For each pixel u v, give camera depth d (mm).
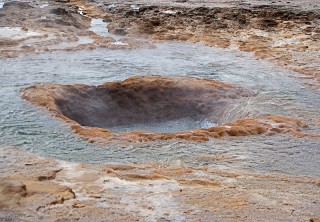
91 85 19359
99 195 10000
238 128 14719
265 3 43500
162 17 35438
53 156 12492
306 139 14164
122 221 8961
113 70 21781
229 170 11914
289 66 23078
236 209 9594
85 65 22453
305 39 29016
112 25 32438
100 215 9148
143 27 31359
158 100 19719
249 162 12508
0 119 15125
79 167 11562
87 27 33125
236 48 26969
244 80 20828
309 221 9211
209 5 41656
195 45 27719
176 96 19750
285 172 11922
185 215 9266
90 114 18641
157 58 24359
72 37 28266
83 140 13703
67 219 8953
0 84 18844
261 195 10359
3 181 10172
